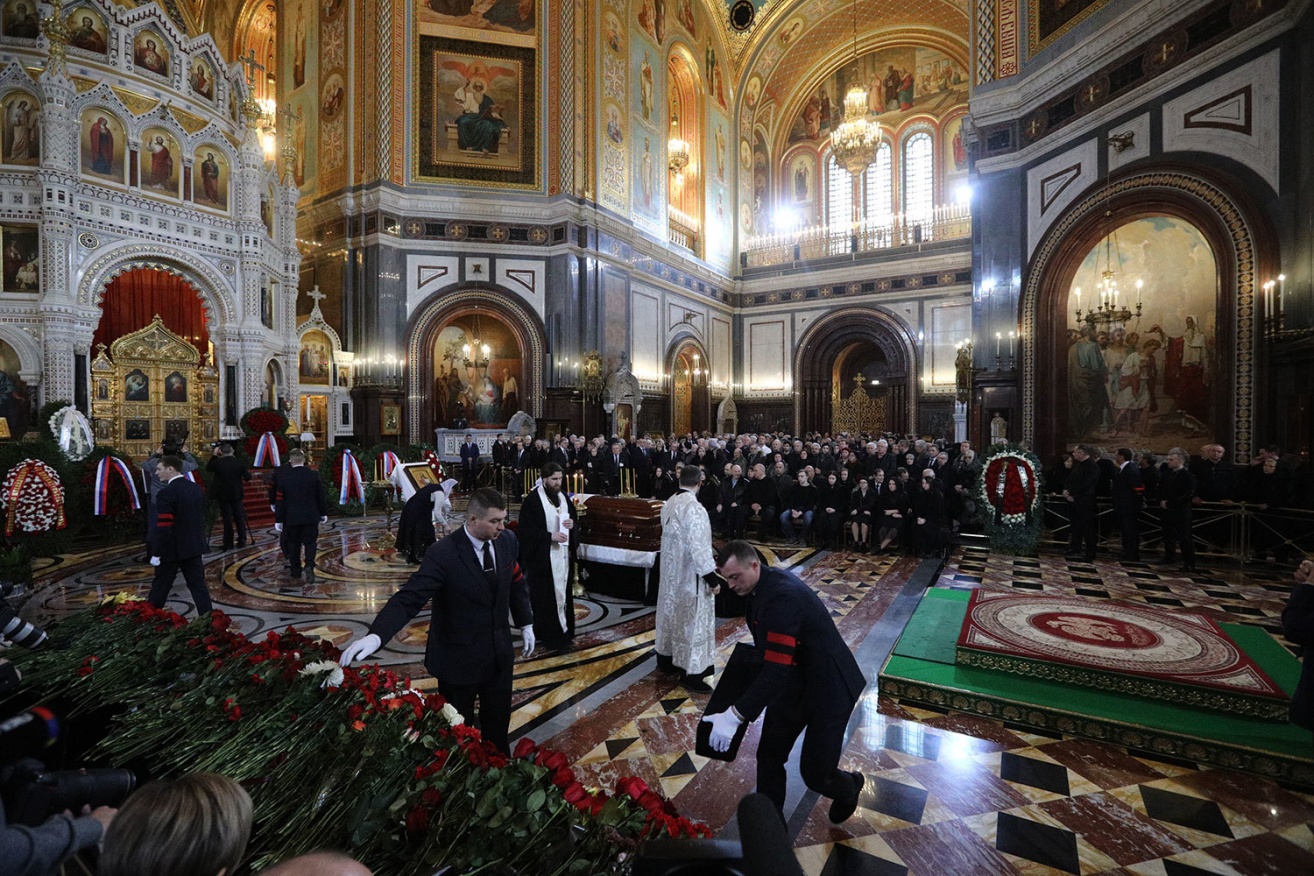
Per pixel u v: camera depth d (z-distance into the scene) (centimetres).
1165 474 927
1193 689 432
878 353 3180
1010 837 328
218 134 1661
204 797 137
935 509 1009
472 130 2033
